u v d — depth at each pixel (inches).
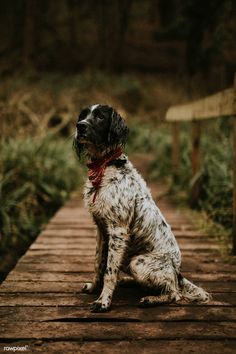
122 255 137.9
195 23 543.5
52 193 332.5
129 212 139.4
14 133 479.5
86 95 725.9
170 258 142.0
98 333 118.3
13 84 737.6
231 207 249.1
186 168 360.2
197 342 113.3
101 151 143.9
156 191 373.4
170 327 122.1
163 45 1075.3
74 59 1024.9
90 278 163.9
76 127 142.2
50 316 128.8
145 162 528.7
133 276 141.8
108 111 143.6
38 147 370.0
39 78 818.8
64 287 154.1
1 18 1099.9
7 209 288.0
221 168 277.6
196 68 689.6
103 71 912.3
